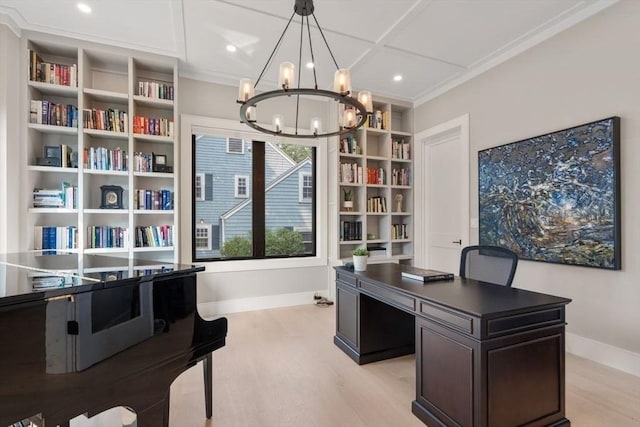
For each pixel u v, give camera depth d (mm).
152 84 3369
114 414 1933
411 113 4707
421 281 2240
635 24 2316
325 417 1883
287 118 4289
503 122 3314
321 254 4457
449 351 1681
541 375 1646
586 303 2617
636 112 2314
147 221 3551
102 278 1405
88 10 2605
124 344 1342
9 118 2678
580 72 2643
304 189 4535
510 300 1730
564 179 2723
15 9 2590
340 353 2770
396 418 1875
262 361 2613
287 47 3182
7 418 1047
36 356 1108
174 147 3428
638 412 1895
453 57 3357
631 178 2342
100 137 3312
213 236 4020
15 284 1278
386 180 4648
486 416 1497
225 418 1869
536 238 2943
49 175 3125
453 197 4156
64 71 3002
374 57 3369
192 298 1689
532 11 2605
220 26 2828
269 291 4176
